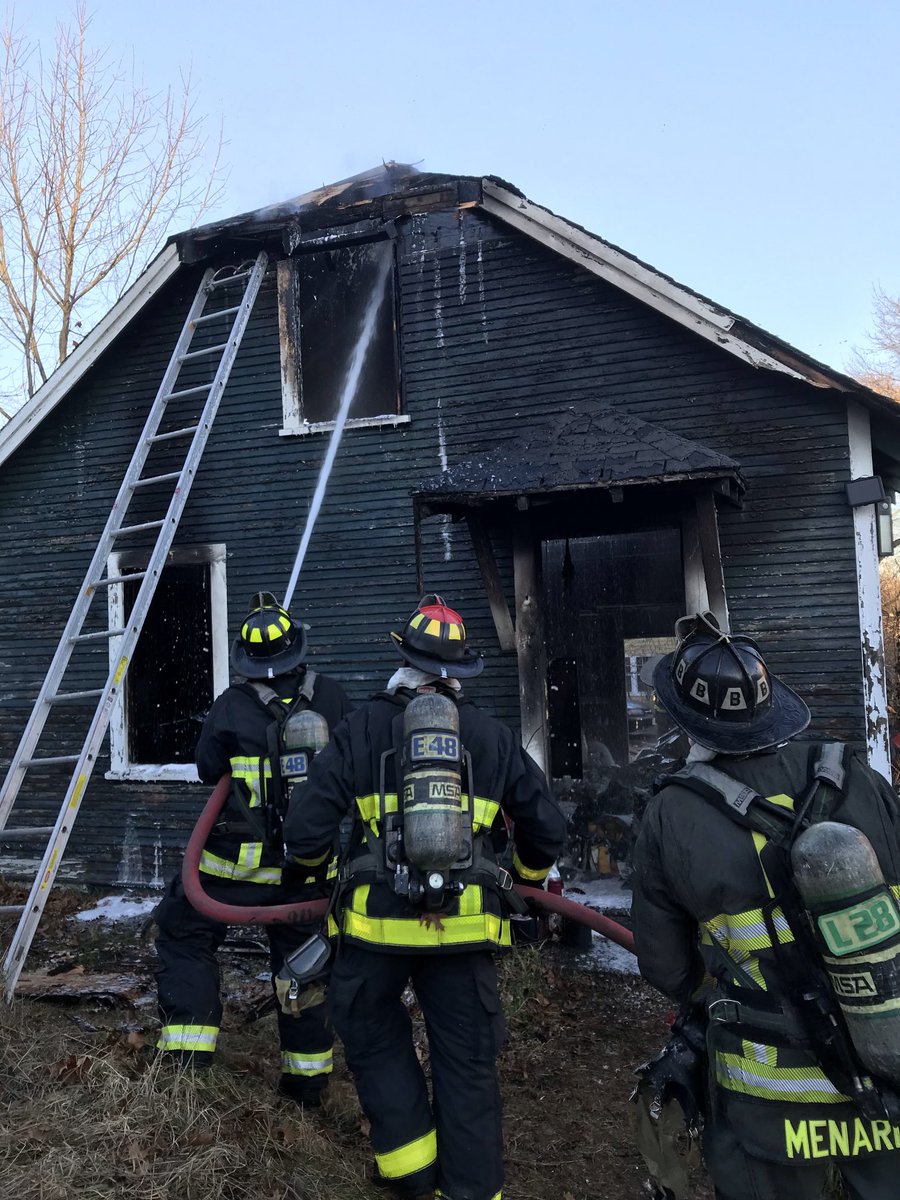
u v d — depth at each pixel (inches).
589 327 250.2
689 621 80.6
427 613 101.6
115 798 291.9
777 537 230.4
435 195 256.7
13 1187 86.4
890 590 564.7
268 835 119.7
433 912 89.4
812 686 225.0
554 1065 154.2
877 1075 63.5
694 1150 82.6
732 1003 71.0
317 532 276.4
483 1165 89.3
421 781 88.1
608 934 100.0
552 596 256.8
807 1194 70.0
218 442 289.7
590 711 253.3
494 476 210.2
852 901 63.7
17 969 152.9
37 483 312.3
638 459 201.6
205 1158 96.4
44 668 307.3
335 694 131.0
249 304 263.9
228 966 201.5
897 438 229.3
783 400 231.3
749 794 71.9
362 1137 118.8
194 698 293.6
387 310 276.1
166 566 292.0
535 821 97.3
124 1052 120.1
